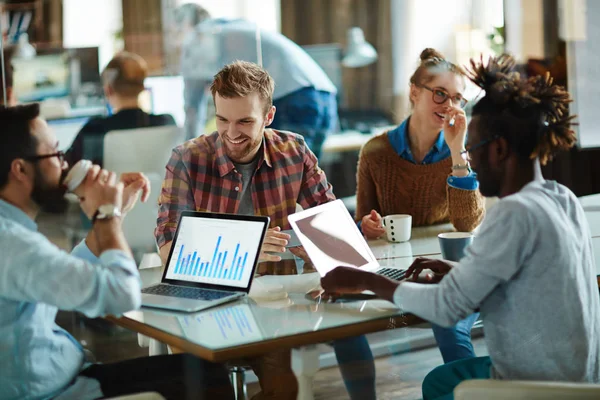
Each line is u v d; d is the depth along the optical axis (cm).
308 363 166
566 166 362
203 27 330
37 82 306
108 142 290
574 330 142
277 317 154
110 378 166
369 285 157
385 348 182
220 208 219
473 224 228
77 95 305
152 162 293
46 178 152
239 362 168
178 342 142
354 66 356
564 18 377
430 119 242
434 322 147
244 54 329
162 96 312
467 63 367
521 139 148
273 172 223
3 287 140
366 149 253
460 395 131
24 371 150
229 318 154
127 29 324
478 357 176
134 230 264
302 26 358
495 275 138
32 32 310
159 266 204
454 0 371
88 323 203
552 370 142
